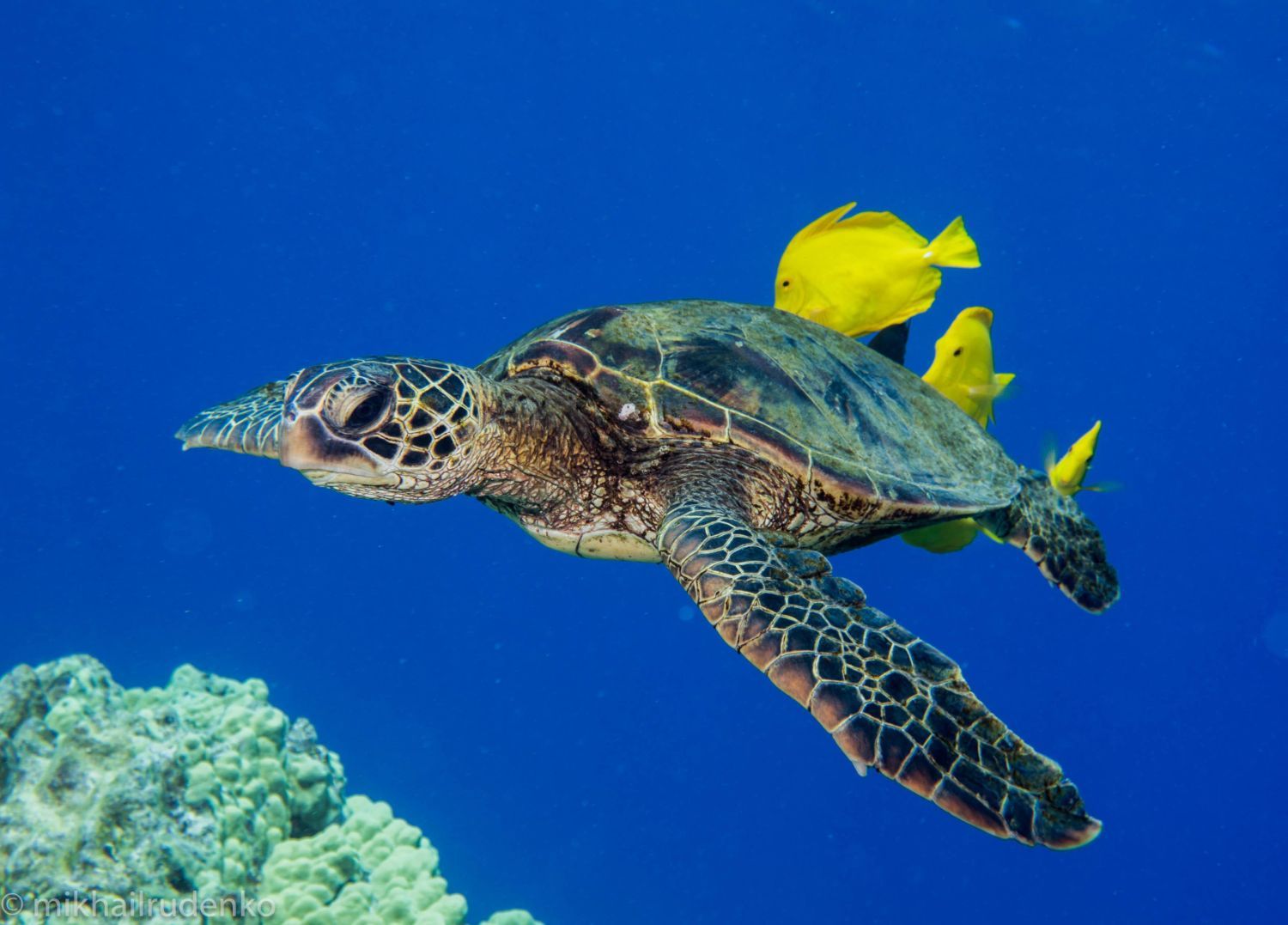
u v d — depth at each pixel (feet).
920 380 3.81
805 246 3.59
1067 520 4.00
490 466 3.21
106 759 3.13
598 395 3.30
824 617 2.82
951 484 3.43
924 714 2.67
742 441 3.22
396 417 3.03
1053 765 2.62
